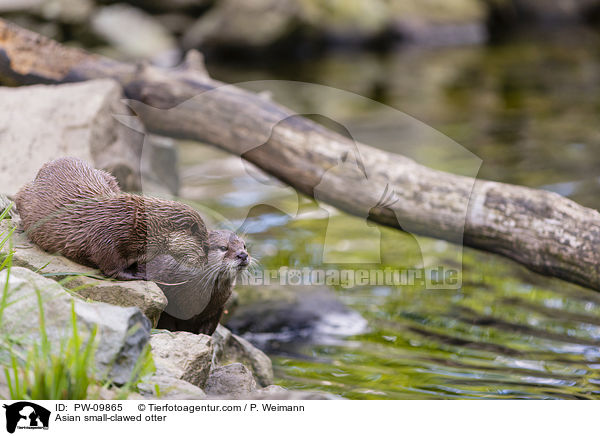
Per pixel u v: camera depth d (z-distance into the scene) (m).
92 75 11.92
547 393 6.89
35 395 4.89
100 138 10.40
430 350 8.10
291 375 7.52
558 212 8.60
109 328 5.46
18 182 8.71
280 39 30.91
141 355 5.45
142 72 11.86
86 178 6.67
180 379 5.75
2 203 7.40
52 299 5.52
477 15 36.03
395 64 29.34
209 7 31.72
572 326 8.63
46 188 6.62
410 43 34.25
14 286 5.54
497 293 9.74
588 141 17.55
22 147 9.37
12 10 27.64
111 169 10.16
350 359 7.92
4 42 11.67
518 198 8.90
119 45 28.53
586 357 7.78
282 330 8.73
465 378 7.31
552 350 7.98
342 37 32.81
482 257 11.04
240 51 30.78
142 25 29.94
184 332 6.41
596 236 8.24
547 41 34.31
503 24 38.44
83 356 5.10
